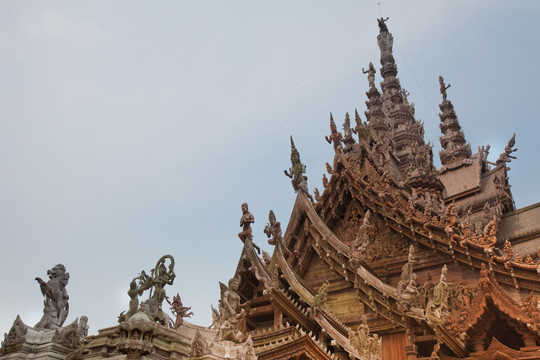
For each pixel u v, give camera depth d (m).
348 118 41.94
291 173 31.92
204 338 13.70
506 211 34.75
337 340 19.92
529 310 18.72
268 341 18.02
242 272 22.30
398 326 24.06
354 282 26.55
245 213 23.50
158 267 16.38
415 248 27.89
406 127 50.72
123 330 13.53
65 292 19.28
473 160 40.97
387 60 58.59
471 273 25.06
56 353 16.28
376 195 30.25
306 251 29.56
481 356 18.97
